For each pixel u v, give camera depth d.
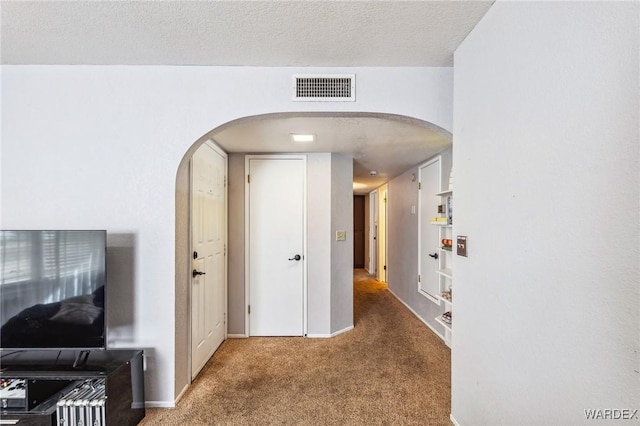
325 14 1.30
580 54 0.84
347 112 1.79
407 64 1.74
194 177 2.18
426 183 3.42
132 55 1.66
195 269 2.20
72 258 1.56
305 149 2.95
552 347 0.94
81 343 1.56
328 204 3.07
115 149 1.77
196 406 1.82
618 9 0.74
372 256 6.66
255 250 3.04
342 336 3.02
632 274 0.71
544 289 0.97
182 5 1.25
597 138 0.79
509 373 1.14
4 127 1.75
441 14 1.30
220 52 1.63
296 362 2.42
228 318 3.00
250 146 2.81
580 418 0.84
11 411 1.41
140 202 1.78
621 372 0.73
